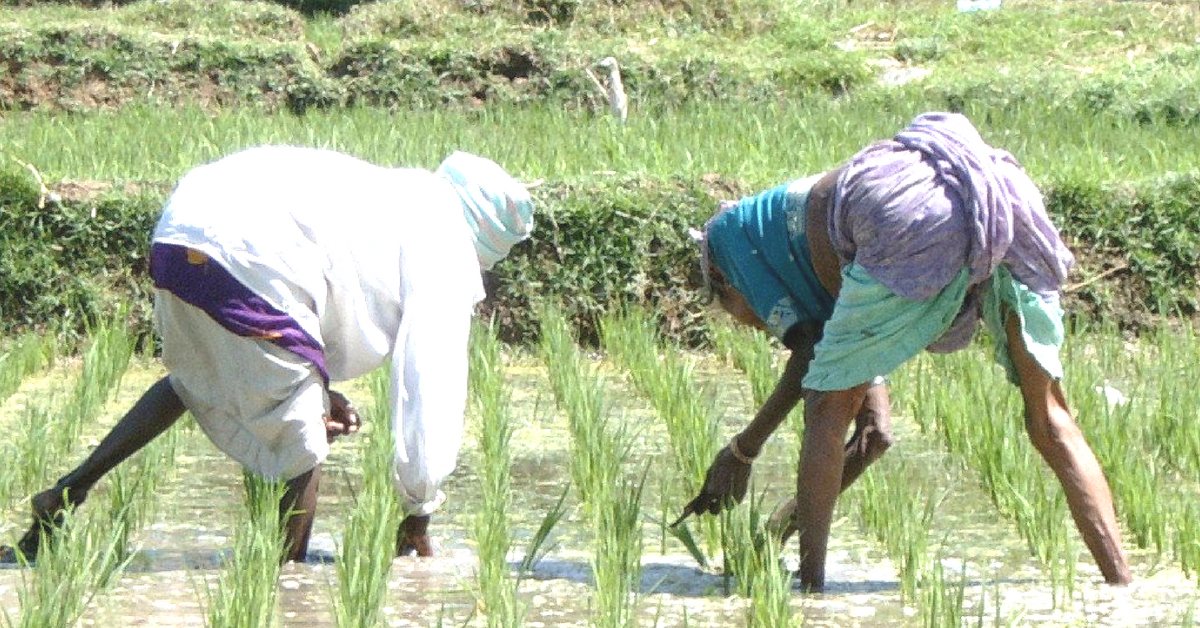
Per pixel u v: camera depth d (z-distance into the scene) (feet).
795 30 121.08
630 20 123.03
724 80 109.29
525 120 89.71
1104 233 67.00
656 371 54.49
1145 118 95.61
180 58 110.93
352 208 32.78
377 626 28.35
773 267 33.37
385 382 48.67
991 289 31.99
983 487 41.73
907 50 117.70
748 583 31.42
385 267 32.76
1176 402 46.75
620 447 42.93
